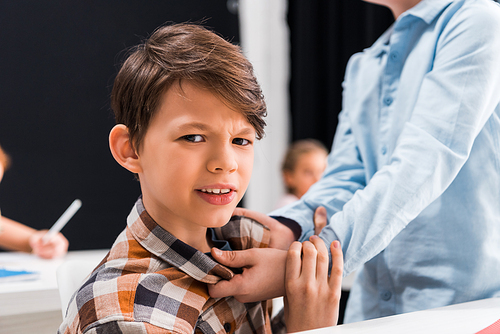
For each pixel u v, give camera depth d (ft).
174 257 1.45
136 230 1.50
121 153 1.49
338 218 1.79
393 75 2.49
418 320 1.34
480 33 1.89
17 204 7.40
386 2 2.58
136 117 1.42
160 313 1.28
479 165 2.06
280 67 8.95
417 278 2.19
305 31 8.57
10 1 7.34
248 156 1.45
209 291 1.46
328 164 2.89
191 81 1.33
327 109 8.58
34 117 7.52
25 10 7.43
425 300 2.16
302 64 8.59
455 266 2.08
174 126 1.32
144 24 8.18
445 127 1.79
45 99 7.58
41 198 7.55
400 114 2.35
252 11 8.88
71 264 2.03
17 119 7.41
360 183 2.62
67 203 7.72
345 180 2.59
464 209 2.07
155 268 1.42
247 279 1.49
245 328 1.60
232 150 1.37
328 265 1.59
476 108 1.79
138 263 1.41
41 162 7.55
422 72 2.26
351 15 8.09
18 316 2.54
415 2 2.49
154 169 1.39
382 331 1.23
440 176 1.71
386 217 1.66
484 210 2.06
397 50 2.46
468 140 1.76
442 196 2.12
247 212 1.96
